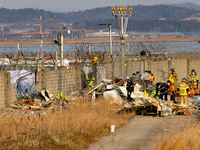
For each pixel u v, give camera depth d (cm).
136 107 6309
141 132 4375
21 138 3631
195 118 5809
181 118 5825
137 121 5447
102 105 6184
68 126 4306
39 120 4559
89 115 4822
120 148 3438
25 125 4241
